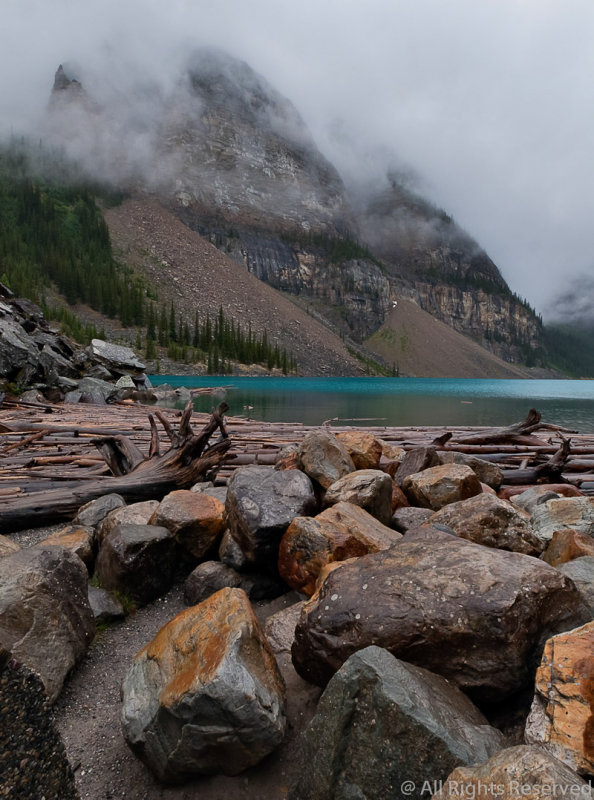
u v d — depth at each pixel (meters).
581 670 1.98
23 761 1.69
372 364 187.88
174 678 2.45
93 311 118.50
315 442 5.55
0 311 27.09
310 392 55.75
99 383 27.84
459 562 2.75
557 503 4.89
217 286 174.25
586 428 25.12
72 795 1.81
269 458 9.59
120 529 4.45
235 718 2.21
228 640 2.43
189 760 2.28
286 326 168.62
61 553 3.45
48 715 1.79
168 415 19.17
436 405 41.09
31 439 10.74
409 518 4.90
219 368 103.12
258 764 2.40
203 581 4.23
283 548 3.98
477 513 3.94
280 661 3.14
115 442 7.96
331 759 2.02
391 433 14.73
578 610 2.64
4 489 6.93
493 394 64.75
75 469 8.48
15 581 3.02
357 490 4.69
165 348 106.94
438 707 2.07
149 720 2.37
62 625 3.16
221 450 7.24
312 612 2.82
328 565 3.36
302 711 2.71
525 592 2.49
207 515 4.79
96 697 3.07
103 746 2.65
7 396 19.03
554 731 1.90
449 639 2.42
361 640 2.55
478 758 1.86
